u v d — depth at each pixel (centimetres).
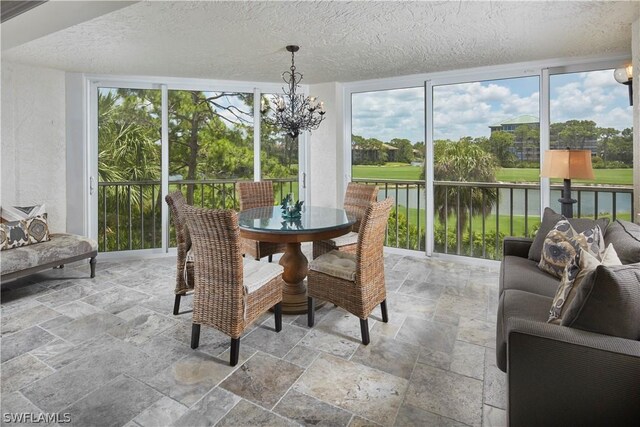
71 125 426
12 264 310
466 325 266
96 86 436
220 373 205
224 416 171
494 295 326
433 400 183
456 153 439
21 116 393
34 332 253
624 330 128
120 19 264
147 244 472
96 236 448
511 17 260
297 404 180
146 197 465
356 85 481
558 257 233
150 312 288
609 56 351
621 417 121
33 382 195
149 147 457
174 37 300
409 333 254
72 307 297
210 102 476
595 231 223
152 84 445
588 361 123
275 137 503
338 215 324
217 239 209
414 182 471
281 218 309
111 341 241
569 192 305
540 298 196
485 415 172
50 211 419
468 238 446
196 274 225
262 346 236
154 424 165
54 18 280
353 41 311
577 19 265
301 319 279
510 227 420
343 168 500
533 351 130
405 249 480
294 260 307
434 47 328
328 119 485
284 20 266
